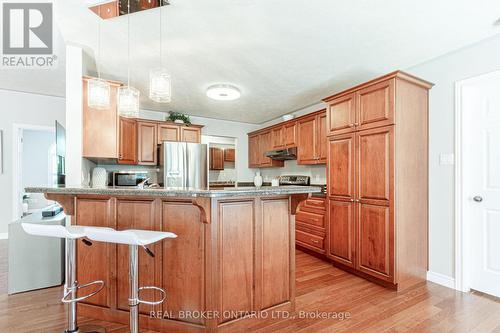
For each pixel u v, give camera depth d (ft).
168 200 6.06
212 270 5.58
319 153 12.79
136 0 5.96
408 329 6.05
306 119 13.65
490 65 7.57
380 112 8.42
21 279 8.07
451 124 8.41
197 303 5.78
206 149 15.35
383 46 8.13
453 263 8.28
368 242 8.74
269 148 16.83
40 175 21.17
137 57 8.94
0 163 13.24
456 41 7.81
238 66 9.66
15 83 12.16
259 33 7.40
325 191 11.53
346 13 6.48
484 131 7.93
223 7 6.23
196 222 5.83
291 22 6.86
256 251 6.24
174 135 15.39
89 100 7.32
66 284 5.54
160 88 7.24
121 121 12.73
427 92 9.01
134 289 5.17
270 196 6.54
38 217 9.14
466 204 8.14
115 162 13.76
